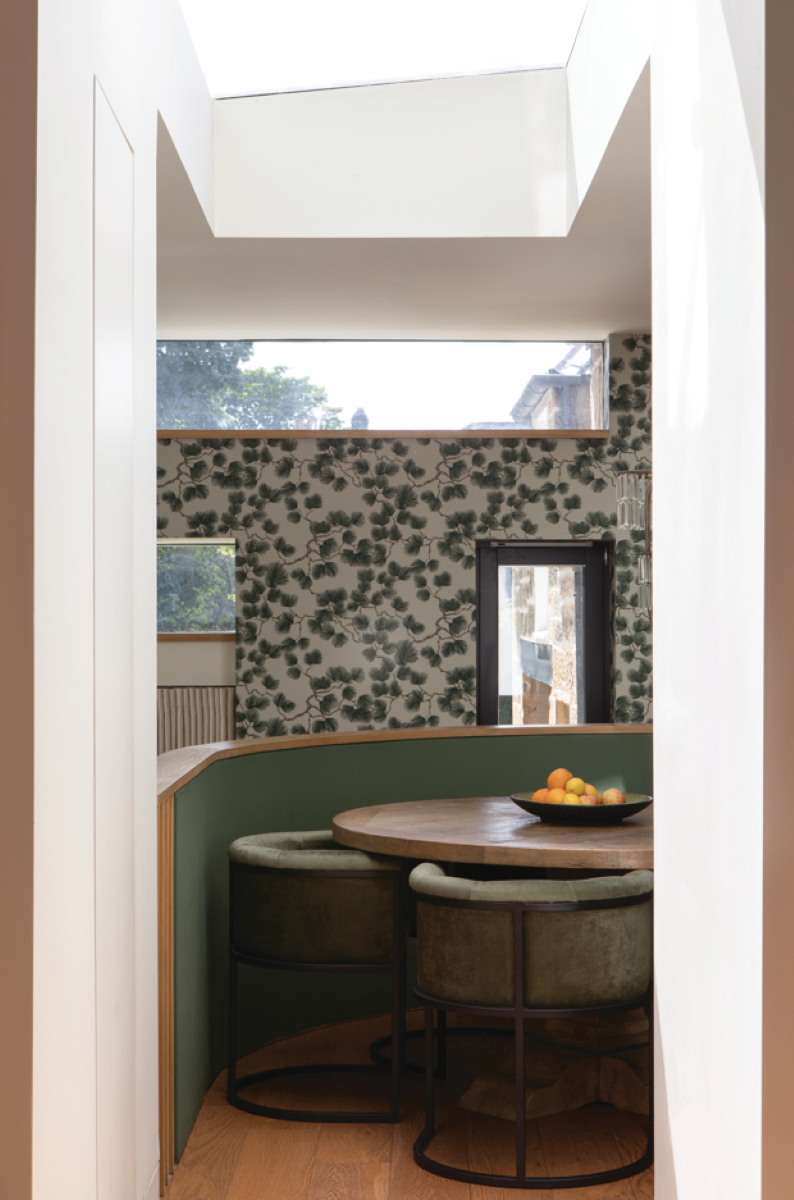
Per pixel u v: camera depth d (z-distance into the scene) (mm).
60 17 1551
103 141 1845
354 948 2820
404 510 6109
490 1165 2531
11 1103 1388
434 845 2734
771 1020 1546
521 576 6277
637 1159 2568
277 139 4379
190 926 2787
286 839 3152
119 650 1943
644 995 2551
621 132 3400
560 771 3219
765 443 1549
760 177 1570
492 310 5539
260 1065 3221
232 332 5969
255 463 6094
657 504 2152
